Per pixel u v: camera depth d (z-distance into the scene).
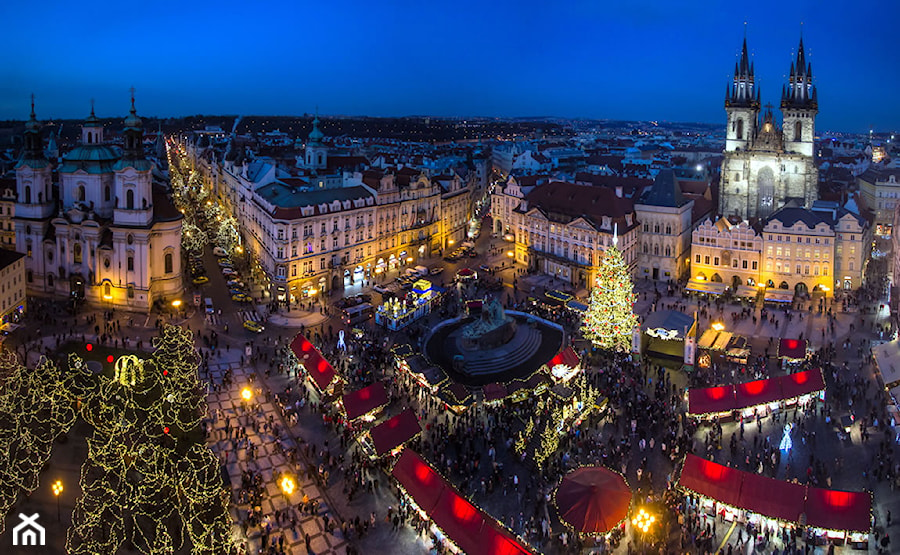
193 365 110.00
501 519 78.12
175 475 81.25
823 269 159.38
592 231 169.38
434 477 76.06
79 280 148.12
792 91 194.12
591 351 125.50
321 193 167.00
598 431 97.25
